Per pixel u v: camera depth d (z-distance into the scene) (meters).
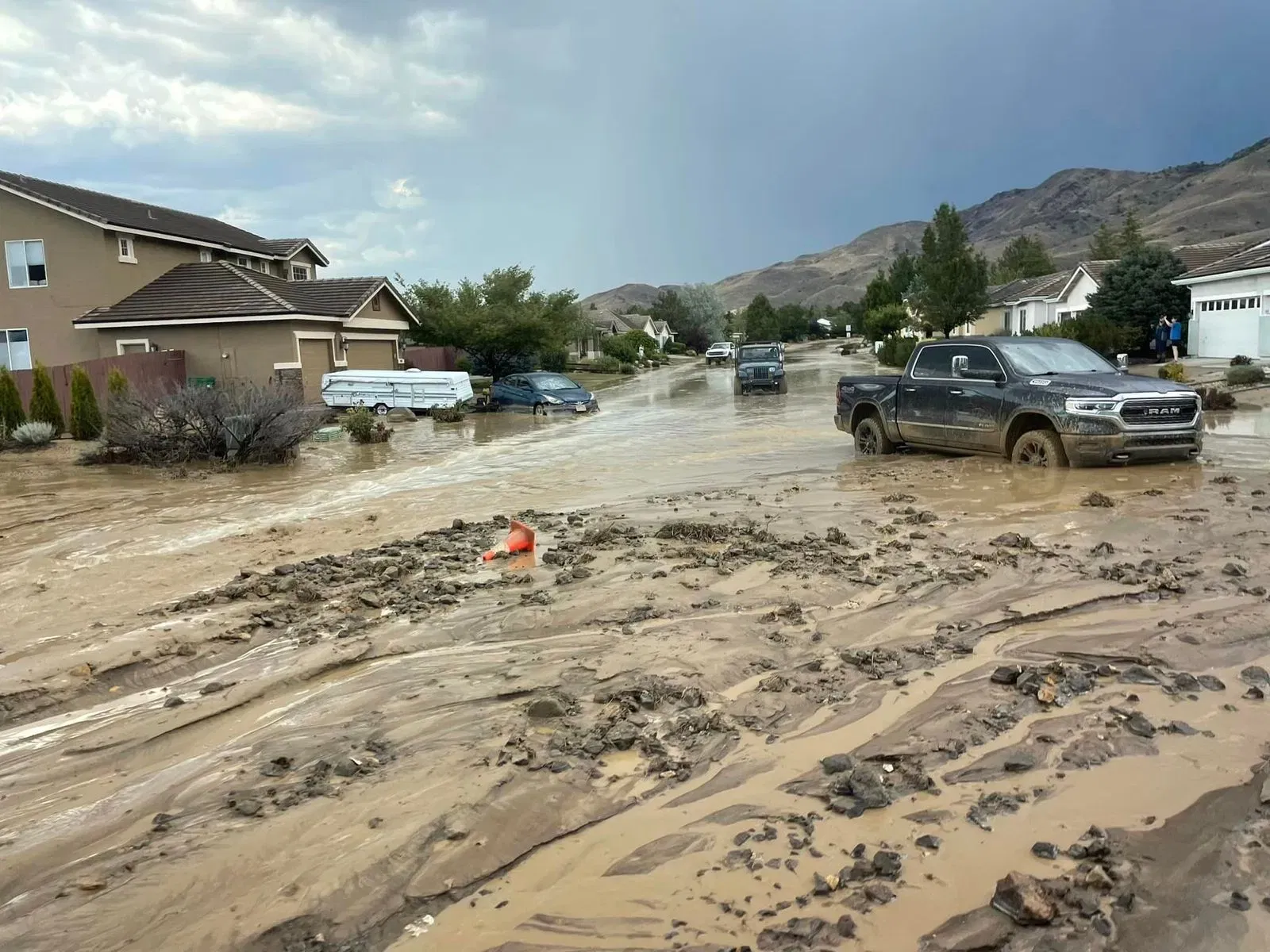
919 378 12.23
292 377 25.28
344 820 3.17
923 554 6.63
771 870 2.80
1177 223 193.75
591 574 6.38
